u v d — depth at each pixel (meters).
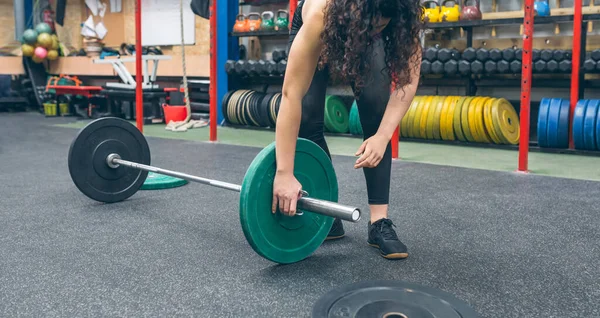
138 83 3.83
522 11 3.94
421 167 2.79
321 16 0.98
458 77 4.28
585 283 1.15
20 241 1.44
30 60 7.05
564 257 1.32
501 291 1.10
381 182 1.36
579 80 3.68
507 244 1.43
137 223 1.64
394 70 1.03
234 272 1.22
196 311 1.00
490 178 2.46
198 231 1.56
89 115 5.99
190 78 5.91
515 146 3.58
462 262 1.29
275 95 4.67
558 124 3.33
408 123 3.94
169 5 6.04
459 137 3.79
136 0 3.66
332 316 0.94
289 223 1.22
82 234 1.52
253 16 5.46
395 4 0.95
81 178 1.80
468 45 4.06
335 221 1.46
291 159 1.12
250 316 0.98
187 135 4.33
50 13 7.33
